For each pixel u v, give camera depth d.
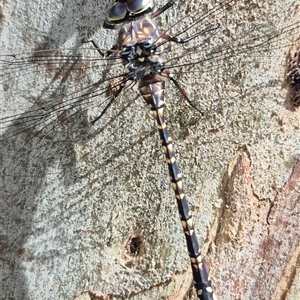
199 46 0.13
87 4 0.12
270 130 0.13
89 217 0.13
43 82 0.12
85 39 0.12
